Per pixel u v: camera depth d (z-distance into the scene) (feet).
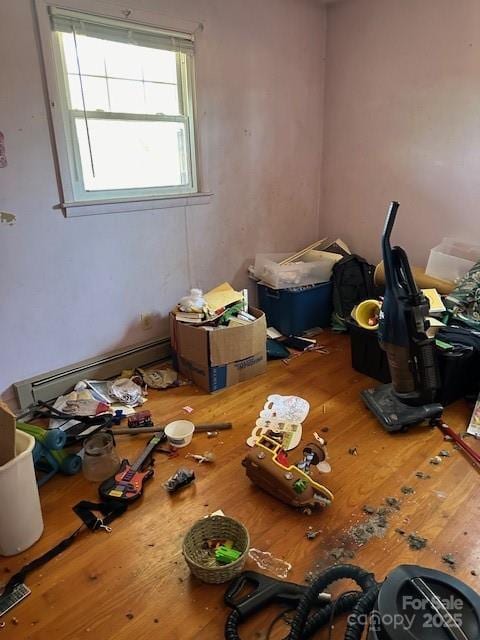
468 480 6.46
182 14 8.60
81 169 8.13
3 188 7.22
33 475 5.46
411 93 10.15
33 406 8.23
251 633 4.52
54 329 8.35
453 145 9.74
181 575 5.15
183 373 9.39
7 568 5.25
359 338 9.27
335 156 12.10
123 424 7.88
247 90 10.13
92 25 7.60
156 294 9.73
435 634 3.04
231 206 10.62
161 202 9.23
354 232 12.23
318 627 4.36
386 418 7.57
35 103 7.25
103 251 8.67
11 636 4.52
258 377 9.42
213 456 7.06
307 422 7.88
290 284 10.94
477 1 8.73
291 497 5.89
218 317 8.96
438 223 10.41
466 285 8.75
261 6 9.83
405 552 5.33
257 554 5.34
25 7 6.84
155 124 8.95
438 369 7.74
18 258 7.63
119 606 4.81
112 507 6.01
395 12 9.99
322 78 11.74
